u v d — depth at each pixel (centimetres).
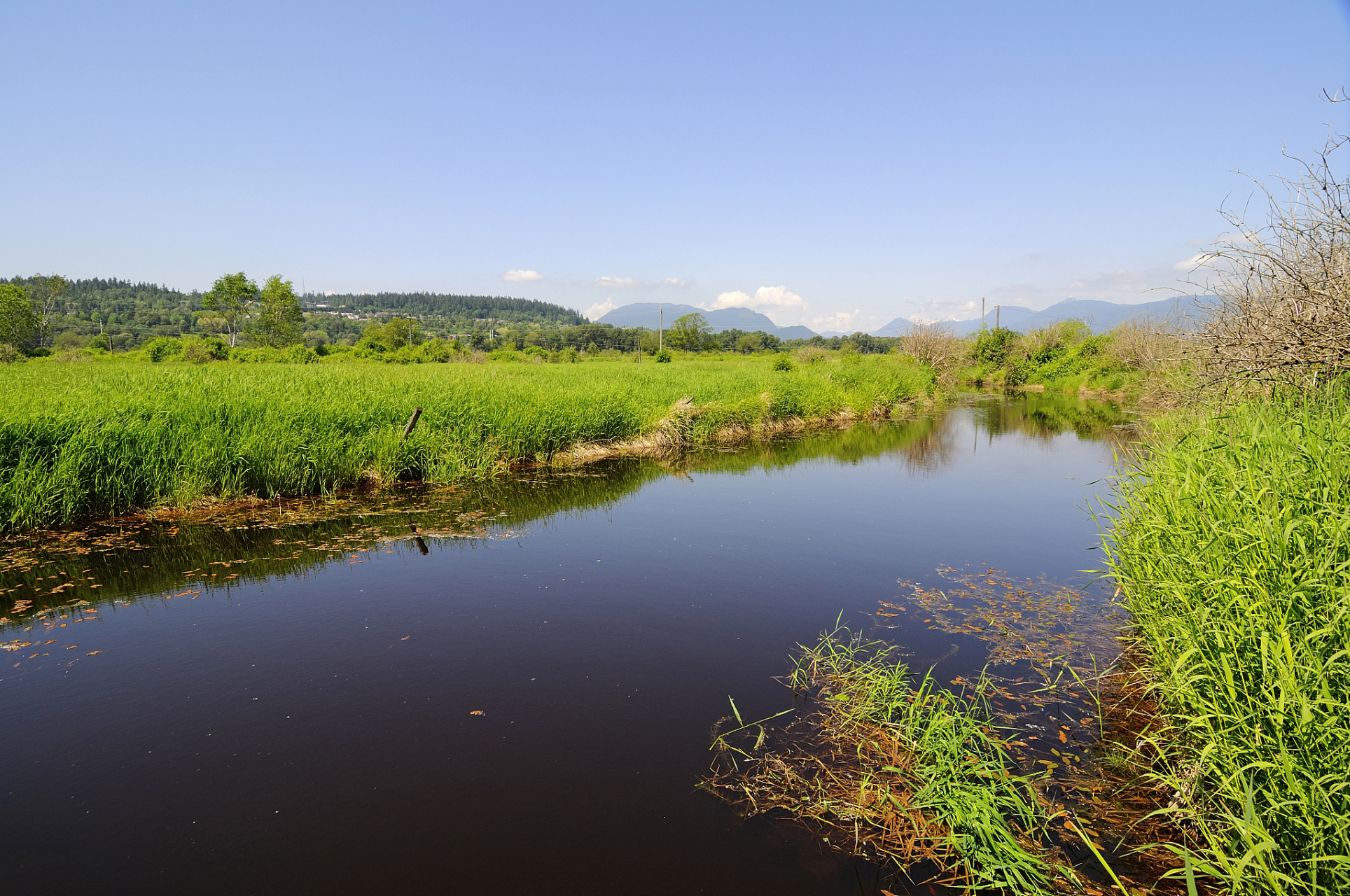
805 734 371
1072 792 319
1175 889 260
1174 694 323
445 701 404
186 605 550
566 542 739
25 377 1609
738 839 293
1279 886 220
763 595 582
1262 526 314
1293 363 495
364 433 1005
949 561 681
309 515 817
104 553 666
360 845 286
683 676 436
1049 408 2475
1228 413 513
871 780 330
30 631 499
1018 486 1061
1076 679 429
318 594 577
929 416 2209
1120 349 2644
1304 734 242
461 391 1291
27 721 379
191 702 401
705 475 1152
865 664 438
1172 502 421
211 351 3531
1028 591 595
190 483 801
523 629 509
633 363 3869
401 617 529
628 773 336
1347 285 450
